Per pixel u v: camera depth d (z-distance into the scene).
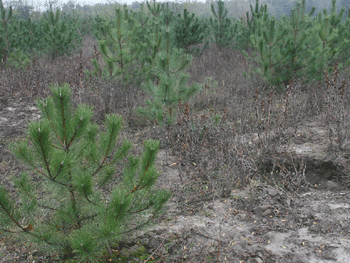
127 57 6.44
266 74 6.59
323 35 7.14
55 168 1.88
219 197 3.24
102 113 5.71
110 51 6.84
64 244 2.32
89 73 6.66
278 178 3.63
